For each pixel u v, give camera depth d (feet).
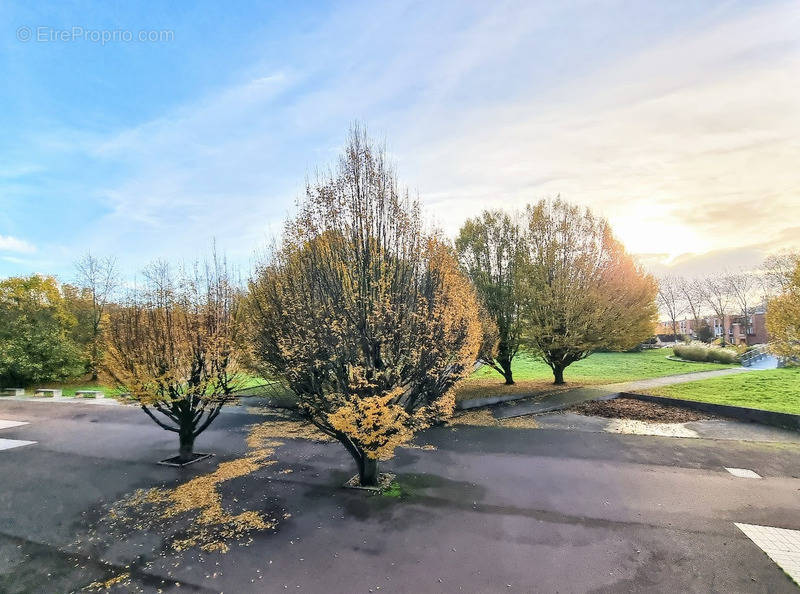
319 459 36.11
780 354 54.08
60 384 95.14
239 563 20.74
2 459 39.32
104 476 33.91
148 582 19.54
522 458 34.55
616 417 46.80
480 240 67.00
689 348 102.32
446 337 30.40
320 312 29.68
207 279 43.16
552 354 63.77
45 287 95.20
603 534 22.25
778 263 107.14
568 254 60.90
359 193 29.99
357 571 19.70
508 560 20.13
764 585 17.85
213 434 46.01
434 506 26.11
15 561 21.66
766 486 27.94
